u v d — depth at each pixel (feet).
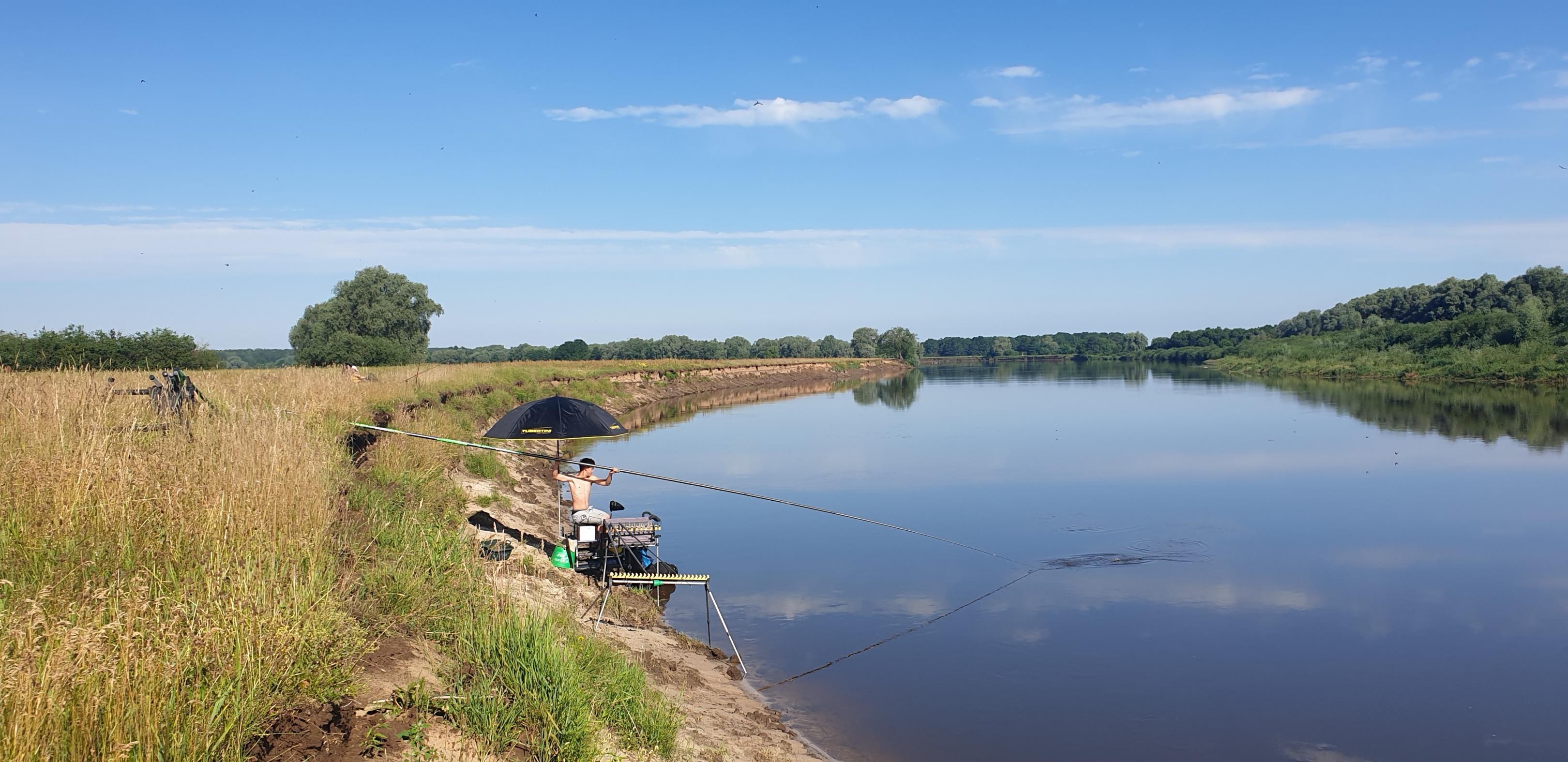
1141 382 225.15
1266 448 90.74
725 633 36.24
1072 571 46.57
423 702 17.80
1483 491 66.90
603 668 23.13
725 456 89.10
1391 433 101.50
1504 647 35.19
